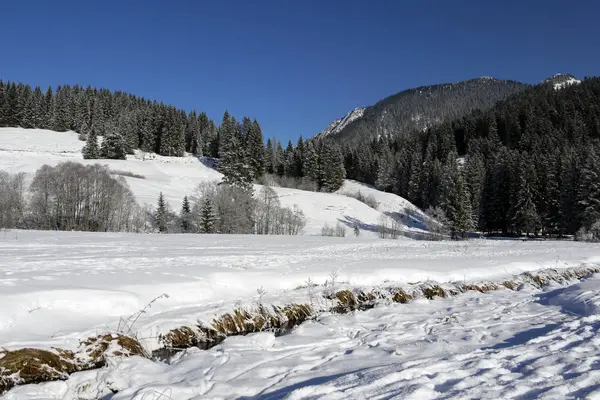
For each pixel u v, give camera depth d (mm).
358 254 18469
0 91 110750
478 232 66188
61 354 5562
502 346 6570
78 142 100250
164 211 49812
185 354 6570
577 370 4820
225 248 19547
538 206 56625
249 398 4734
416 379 4730
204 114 131250
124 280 8883
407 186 94438
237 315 8273
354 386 4617
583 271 16750
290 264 13508
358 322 8875
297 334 7789
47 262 11836
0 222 38250
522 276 14594
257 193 67000
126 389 4945
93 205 46750
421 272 13453
